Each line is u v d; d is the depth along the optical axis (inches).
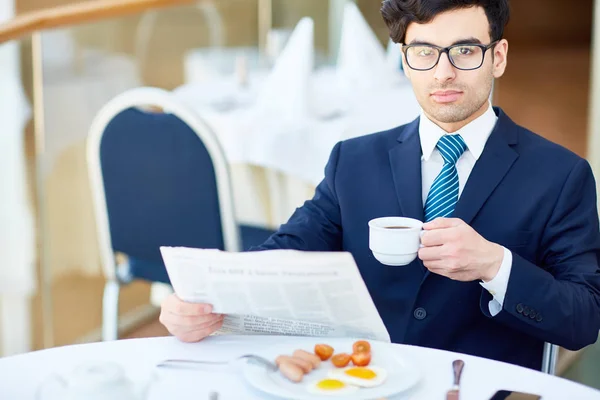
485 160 54.9
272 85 99.4
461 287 54.1
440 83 52.0
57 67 107.7
